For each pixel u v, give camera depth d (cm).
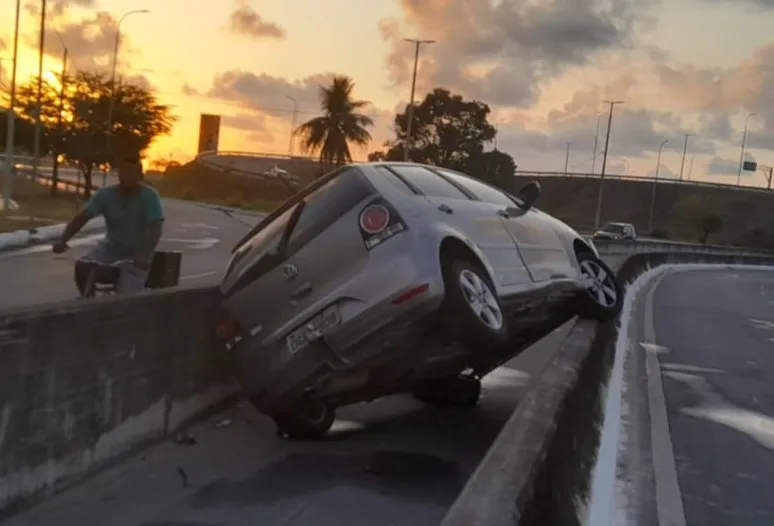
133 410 610
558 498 415
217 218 5025
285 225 658
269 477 587
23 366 492
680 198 12269
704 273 4050
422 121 7756
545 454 369
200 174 9969
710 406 933
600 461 658
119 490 544
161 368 650
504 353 802
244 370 660
